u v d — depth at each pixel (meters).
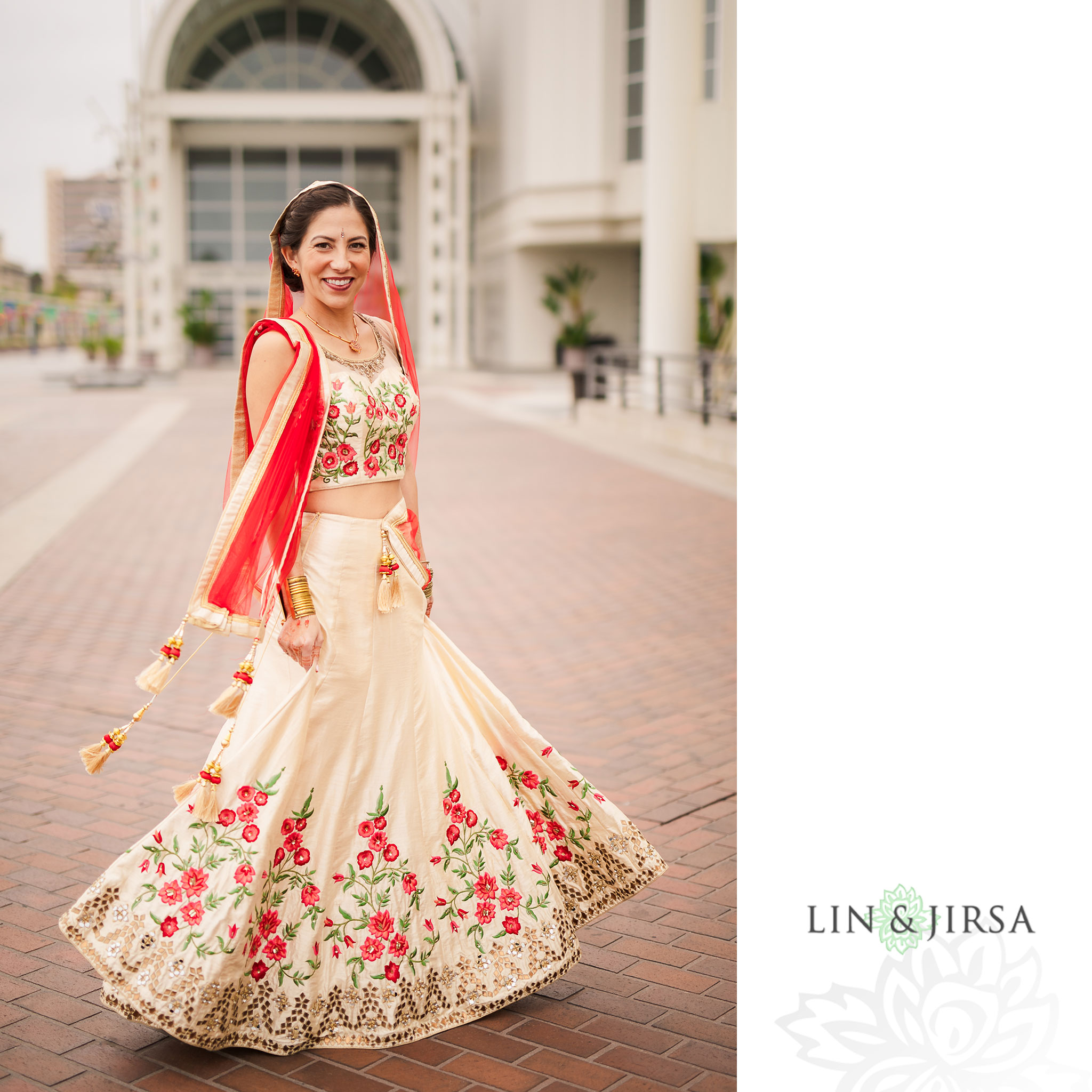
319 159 43.41
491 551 9.27
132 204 43.53
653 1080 2.39
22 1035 2.52
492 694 2.64
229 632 2.37
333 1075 2.38
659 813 3.97
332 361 2.46
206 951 2.30
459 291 41.47
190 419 22.03
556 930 2.64
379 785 2.48
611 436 18.97
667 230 19.70
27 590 7.75
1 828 3.73
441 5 46.47
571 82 35.41
